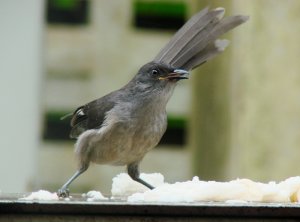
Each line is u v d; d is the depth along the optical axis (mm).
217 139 13016
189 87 15047
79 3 15070
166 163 14875
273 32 12312
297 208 6109
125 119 8984
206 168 13258
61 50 14844
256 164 12258
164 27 15047
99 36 14898
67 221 6184
